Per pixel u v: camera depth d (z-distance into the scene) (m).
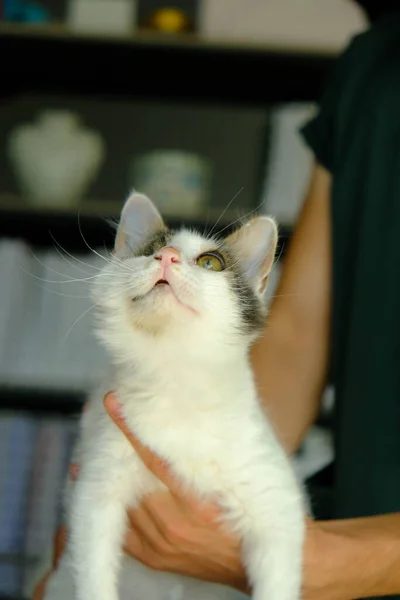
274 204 1.36
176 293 0.90
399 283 0.95
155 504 0.86
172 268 0.90
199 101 1.57
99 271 1.00
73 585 0.89
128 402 0.89
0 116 1.59
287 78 1.43
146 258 0.93
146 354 0.90
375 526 0.88
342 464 0.96
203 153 1.59
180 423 0.88
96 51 1.39
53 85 1.54
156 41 1.36
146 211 0.99
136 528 0.88
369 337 0.96
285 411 1.01
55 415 1.33
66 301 1.35
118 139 1.60
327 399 1.27
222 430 0.88
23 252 1.35
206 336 0.90
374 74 1.01
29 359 1.34
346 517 0.95
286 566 0.86
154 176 1.38
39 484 1.30
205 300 0.91
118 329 0.91
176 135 1.60
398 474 0.93
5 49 1.40
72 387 1.34
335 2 1.53
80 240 1.40
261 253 0.96
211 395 0.89
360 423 0.95
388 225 0.96
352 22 1.53
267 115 1.55
